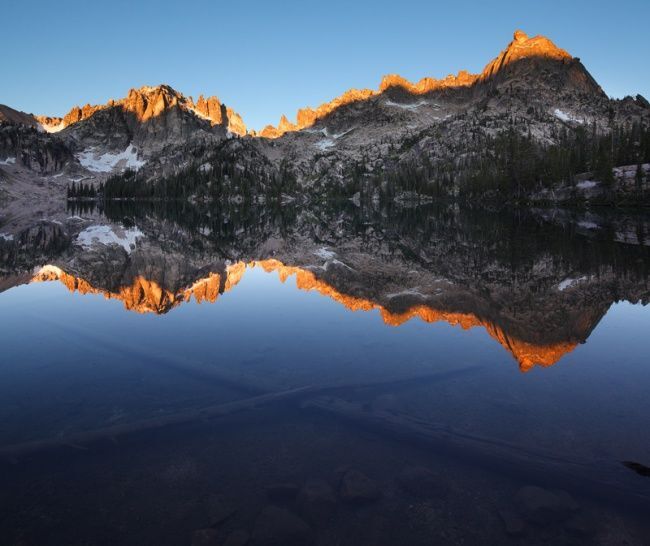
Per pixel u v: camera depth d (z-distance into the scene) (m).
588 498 6.77
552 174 117.25
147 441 8.59
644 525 6.23
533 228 60.56
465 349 14.20
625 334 15.67
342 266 35.72
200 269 35.31
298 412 9.73
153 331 16.61
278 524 6.29
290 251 47.69
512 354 13.67
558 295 22.42
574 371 12.10
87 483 7.35
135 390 11.04
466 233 58.88
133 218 105.31
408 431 8.66
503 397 10.40
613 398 10.30
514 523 6.31
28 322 17.81
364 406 9.89
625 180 104.12
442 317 18.72
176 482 7.38
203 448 8.38
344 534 6.22
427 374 11.89
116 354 13.88
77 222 88.25
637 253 34.81
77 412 9.80
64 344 14.89
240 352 13.96
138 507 6.78
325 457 8.06
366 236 61.91
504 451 7.86
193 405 10.14
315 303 21.98
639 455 7.81
